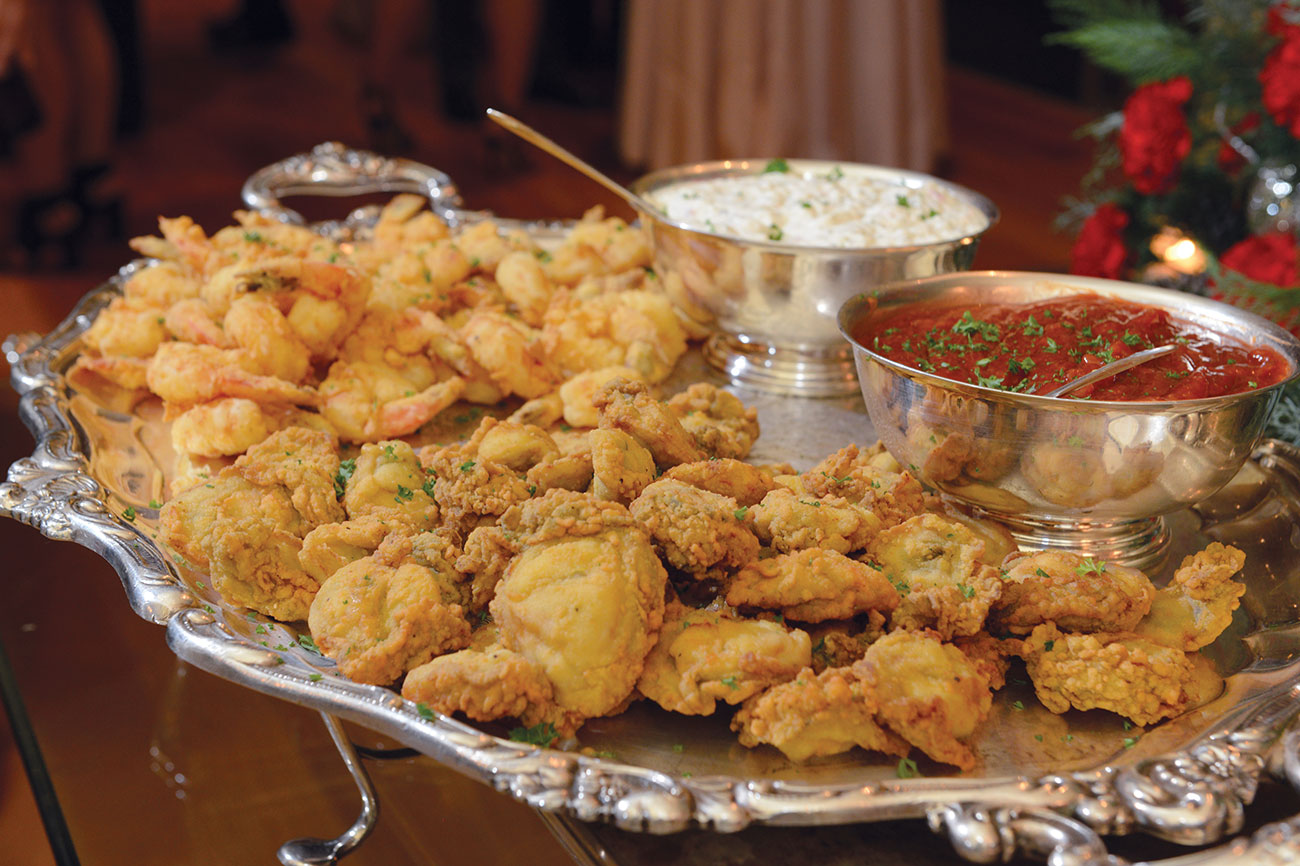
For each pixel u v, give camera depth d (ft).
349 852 2.45
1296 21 3.53
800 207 3.09
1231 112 3.78
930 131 5.48
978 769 2.16
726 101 5.50
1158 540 2.56
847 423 2.95
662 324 3.14
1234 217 3.88
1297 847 1.97
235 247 3.26
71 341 3.14
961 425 2.42
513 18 7.45
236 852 2.51
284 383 2.80
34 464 2.65
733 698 2.17
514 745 2.08
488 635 2.28
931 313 2.71
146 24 11.44
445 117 7.96
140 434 2.90
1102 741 2.21
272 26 10.53
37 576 3.07
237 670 2.21
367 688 2.17
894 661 2.18
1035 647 2.26
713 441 2.60
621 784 2.05
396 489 2.50
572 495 2.29
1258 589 2.50
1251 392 2.35
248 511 2.46
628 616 2.19
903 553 2.34
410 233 3.43
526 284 3.17
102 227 6.16
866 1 5.22
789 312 2.96
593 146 7.49
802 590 2.24
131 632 2.95
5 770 3.38
